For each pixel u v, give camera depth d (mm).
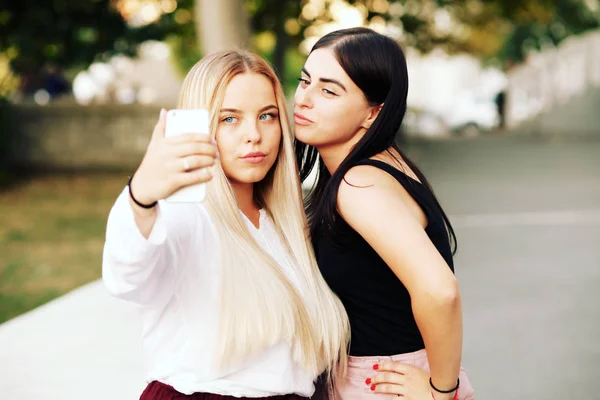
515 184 10625
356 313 1711
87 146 12844
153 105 12664
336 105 1605
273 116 1598
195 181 1121
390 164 1614
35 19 11789
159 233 1203
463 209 8211
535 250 5926
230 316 1444
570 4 18078
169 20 12703
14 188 10820
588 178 11438
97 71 21422
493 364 3322
